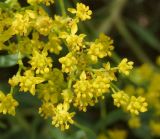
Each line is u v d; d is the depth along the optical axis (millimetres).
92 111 505
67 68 331
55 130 435
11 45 340
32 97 472
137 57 556
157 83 468
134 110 338
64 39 336
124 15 569
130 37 535
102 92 331
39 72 332
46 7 440
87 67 334
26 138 477
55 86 339
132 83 476
